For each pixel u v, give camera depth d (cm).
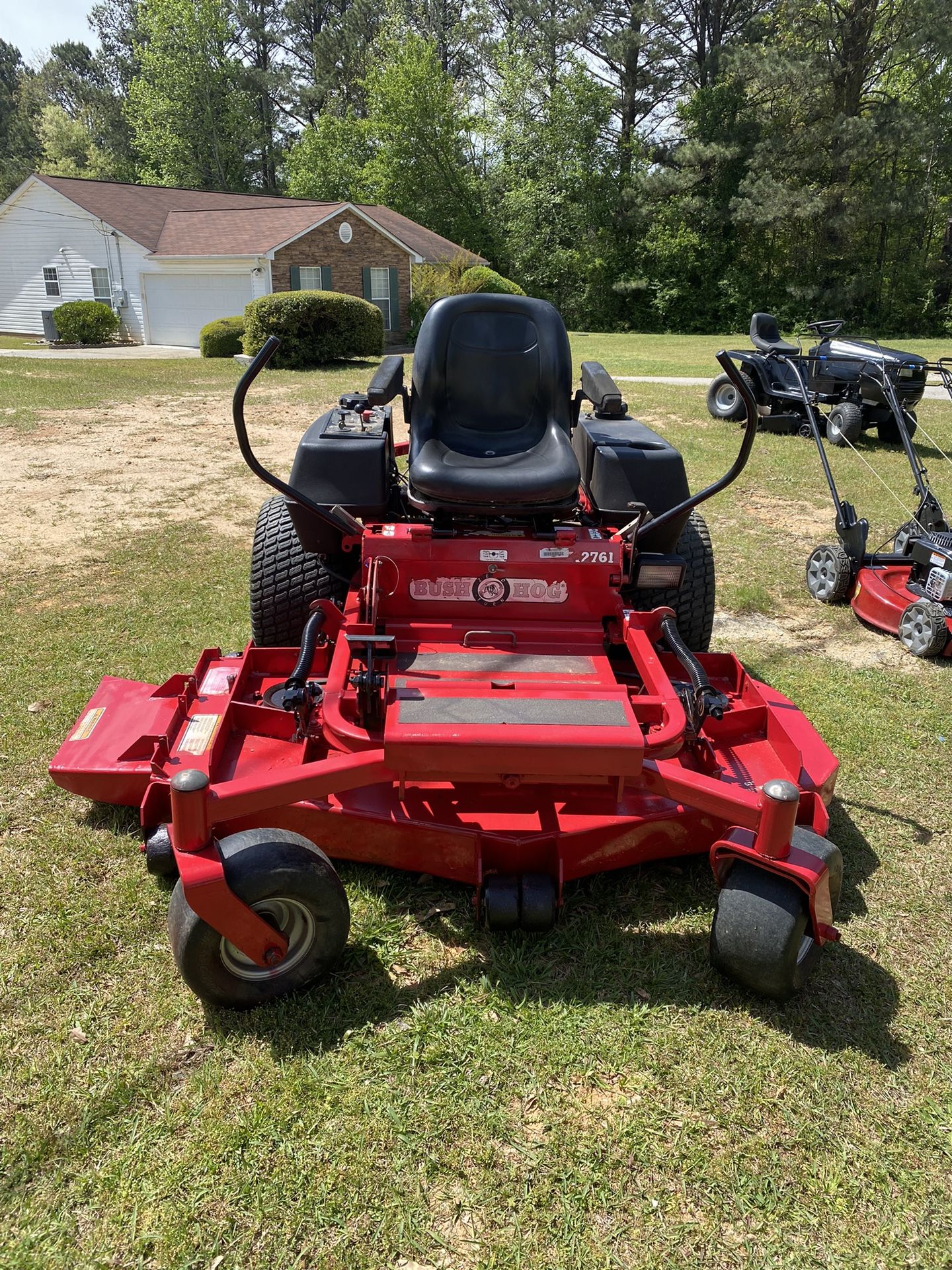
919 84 3341
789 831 231
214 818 229
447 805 294
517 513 332
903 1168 213
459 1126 218
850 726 411
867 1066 238
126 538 640
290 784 239
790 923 235
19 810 327
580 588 324
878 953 279
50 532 652
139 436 1012
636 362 1911
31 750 364
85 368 1647
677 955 274
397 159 3566
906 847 329
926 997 263
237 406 292
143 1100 222
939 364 613
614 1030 246
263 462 888
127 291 2447
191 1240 192
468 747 251
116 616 500
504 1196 203
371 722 296
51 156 5341
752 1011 254
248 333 1719
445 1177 206
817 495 809
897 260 3338
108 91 5316
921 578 528
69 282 2527
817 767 304
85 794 307
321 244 2309
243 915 228
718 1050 241
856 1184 209
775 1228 199
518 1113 222
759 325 1139
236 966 242
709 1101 227
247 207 2555
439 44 4553
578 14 3525
